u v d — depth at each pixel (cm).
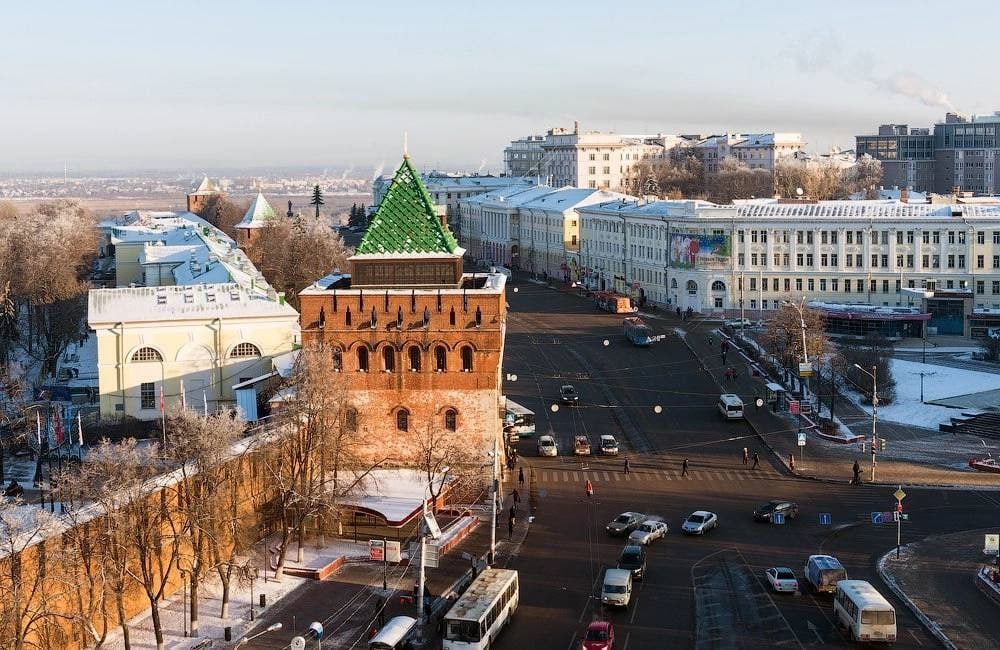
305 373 9050
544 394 14425
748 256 19562
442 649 6744
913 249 18638
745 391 14325
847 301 19025
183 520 7775
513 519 9319
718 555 8638
